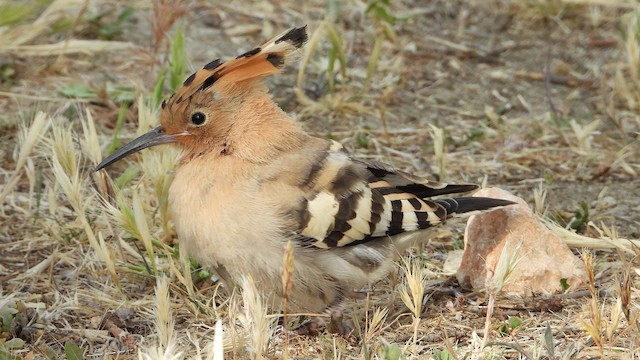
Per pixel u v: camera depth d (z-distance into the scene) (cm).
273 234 870
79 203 977
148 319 948
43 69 1440
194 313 945
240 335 842
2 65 1430
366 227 895
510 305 951
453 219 951
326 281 897
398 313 940
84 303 970
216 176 891
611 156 1295
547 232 989
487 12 1711
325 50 1541
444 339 895
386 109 1418
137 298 984
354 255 902
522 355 859
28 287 998
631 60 1452
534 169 1281
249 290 820
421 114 1417
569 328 908
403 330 916
